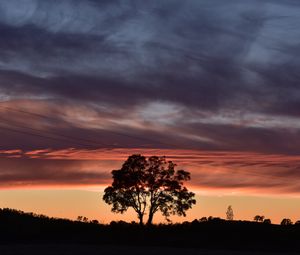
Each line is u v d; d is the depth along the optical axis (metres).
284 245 86.81
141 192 107.94
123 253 63.62
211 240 90.50
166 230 99.31
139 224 105.31
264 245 86.62
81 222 104.50
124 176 107.38
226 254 67.38
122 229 99.81
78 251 64.06
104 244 81.62
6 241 86.50
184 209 107.88
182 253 66.38
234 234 95.06
